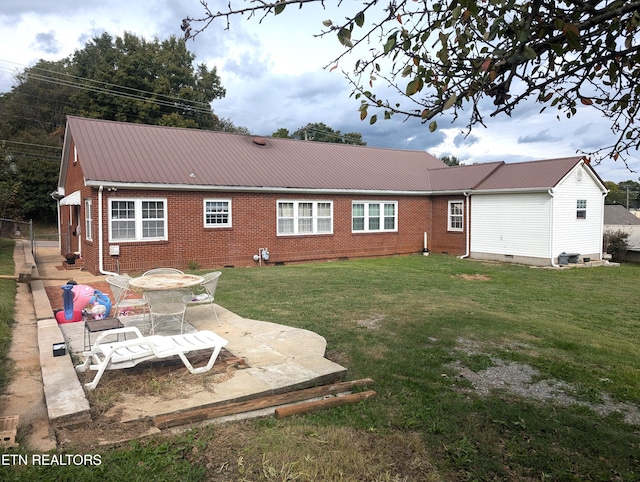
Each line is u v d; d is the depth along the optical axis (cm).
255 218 1716
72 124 1623
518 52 261
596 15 278
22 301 915
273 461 336
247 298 1002
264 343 636
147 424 387
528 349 677
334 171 2058
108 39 4856
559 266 1784
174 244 1533
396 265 1745
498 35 291
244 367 534
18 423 373
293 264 1792
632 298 1195
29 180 3834
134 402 427
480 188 2000
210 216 1616
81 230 1648
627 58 318
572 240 1867
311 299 1004
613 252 2195
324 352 612
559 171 1822
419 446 379
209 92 4612
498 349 667
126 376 490
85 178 1344
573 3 283
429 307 947
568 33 239
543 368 593
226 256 1650
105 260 1402
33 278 1224
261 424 407
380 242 2102
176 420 388
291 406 436
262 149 2033
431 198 2264
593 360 635
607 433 421
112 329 557
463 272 1595
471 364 599
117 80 4050
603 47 326
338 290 1134
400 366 578
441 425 423
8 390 452
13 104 4525
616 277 1573
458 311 915
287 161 1992
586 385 540
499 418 445
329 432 390
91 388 448
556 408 475
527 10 293
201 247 1591
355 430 404
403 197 2162
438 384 527
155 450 345
